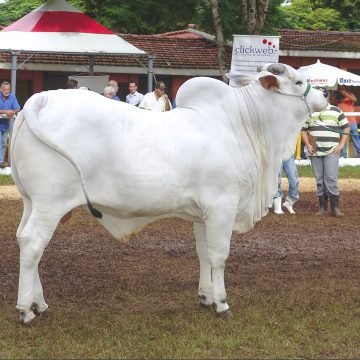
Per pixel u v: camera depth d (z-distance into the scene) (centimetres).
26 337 778
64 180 780
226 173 818
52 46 1973
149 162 791
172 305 893
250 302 901
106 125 786
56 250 1165
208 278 873
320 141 1496
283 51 2950
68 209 788
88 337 783
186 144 806
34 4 4097
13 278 1000
